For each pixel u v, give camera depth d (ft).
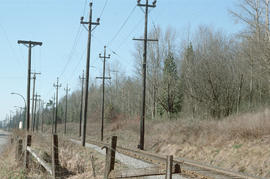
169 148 89.25
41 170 43.73
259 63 102.63
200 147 76.48
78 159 51.93
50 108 426.10
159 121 141.49
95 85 362.12
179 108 159.94
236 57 140.26
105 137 165.37
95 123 262.67
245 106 126.11
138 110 225.56
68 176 45.50
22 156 50.60
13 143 74.13
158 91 167.84
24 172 43.70
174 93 160.45
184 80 152.25
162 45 177.99
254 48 102.22
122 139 142.61
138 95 220.84
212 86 125.18
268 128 64.80
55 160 35.22
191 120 104.99
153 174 28.35
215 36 154.40
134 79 243.19
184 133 91.91
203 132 84.64
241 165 56.90
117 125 186.80
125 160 60.39
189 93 142.72
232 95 126.52
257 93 134.72
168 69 162.30
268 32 98.68
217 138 75.61
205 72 129.39
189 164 56.59
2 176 44.78
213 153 68.64
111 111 238.48
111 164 31.12
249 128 68.13
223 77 127.34
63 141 74.13
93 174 38.19
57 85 246.47
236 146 64.23
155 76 172.24
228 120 84.94
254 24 102.73
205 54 142.00
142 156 66.69
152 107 176.96
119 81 285.43
